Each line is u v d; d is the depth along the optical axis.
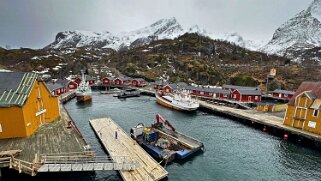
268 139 39.44
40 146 25.77
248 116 49.84
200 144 32.88
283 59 164.88
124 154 28.69
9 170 23.20
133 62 150.38
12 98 27.89
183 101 60.75
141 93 90.56
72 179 23.94
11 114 27.28
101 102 71.56
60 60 149.38
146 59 150.88
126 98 80.12
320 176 27.30
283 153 33.66
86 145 26.31
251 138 39.75
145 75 123.94
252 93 72.06
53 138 28.34
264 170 28.36
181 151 30.44
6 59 140.62
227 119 52.81
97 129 38.62
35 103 31.41
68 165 22.06
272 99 81.12
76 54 193.12
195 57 149.75
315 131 37.94
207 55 166.50
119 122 47.72
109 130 38.09
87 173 25.08
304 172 28.16
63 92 80.62
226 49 187.12
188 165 28.70
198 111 61.12
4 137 27.55
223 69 126.25
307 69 115.50
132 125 45.53
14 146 25.44
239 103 66.44
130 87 101.56
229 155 32.31
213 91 76.50
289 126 41.94
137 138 34.81
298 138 38.34
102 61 180.50
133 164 24.73
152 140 33.91
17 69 117.56
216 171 27.59
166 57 148.00
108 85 105.00
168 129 38.94
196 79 114.50
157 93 79.06
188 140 34.72
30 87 29.89
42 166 21.41
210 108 59.72
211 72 115.62
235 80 104.06
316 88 40.88
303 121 39.78
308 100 39.00
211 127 45.97
